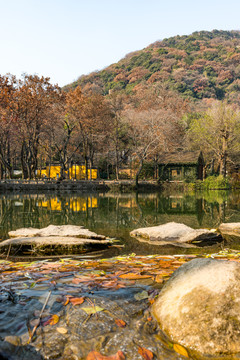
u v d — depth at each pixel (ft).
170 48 401.70
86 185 101.19
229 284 6.14
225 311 5.61
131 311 6.22
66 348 4.79
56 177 136.77
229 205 44.83
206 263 7.13
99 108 114.11
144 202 51.37
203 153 130.41
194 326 5.41
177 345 5.17
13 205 42.86
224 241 16.72
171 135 122.83
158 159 129.08
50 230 17.57
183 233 17.21
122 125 138.82
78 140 134.62
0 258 12.14
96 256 12.74
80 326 5.47
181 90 299.38
